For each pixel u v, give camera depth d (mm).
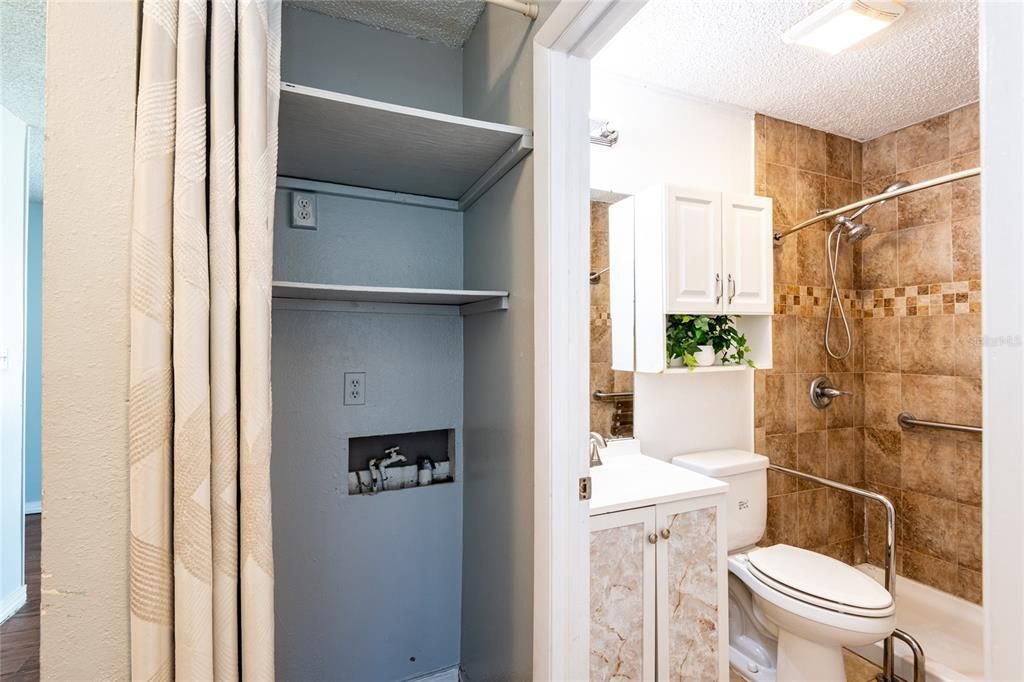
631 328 1987
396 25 1599
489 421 1505
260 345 842
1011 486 354
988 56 369
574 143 1124
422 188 1612
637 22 1672
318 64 1522
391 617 1644
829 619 1523
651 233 1912
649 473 1724
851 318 2578
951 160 2264
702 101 2180
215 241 812
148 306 752
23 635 2168
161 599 756
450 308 1749
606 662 1391
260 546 826
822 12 1558
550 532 1092
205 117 806
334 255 1583
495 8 1434
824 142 2498
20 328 2447
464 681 1679
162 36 770
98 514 748
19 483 2416
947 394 2264
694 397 2170
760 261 2096
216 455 804
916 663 1774
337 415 1576
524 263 1252
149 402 750
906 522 2412
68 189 742
